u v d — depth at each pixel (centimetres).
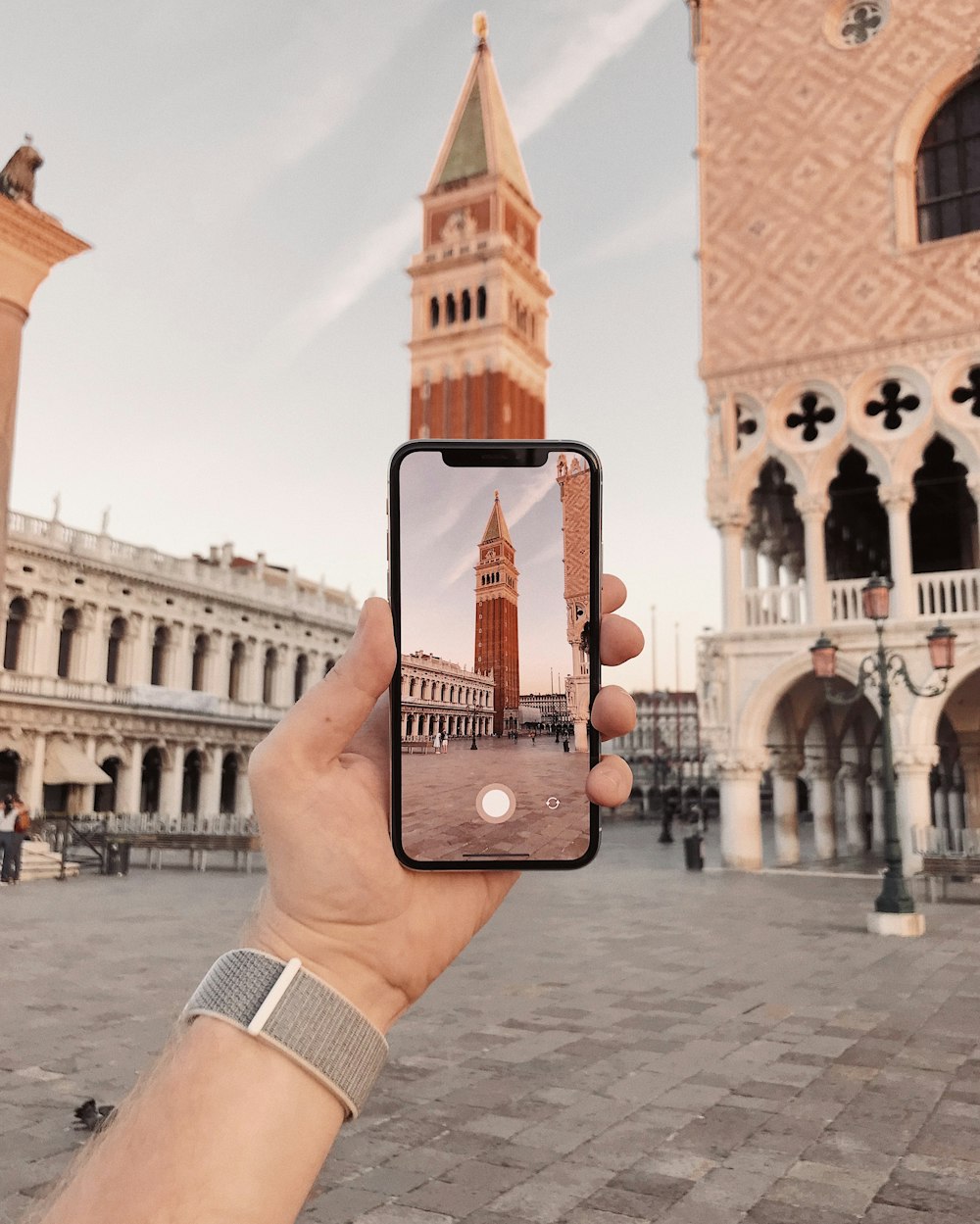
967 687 2791
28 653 4684
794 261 2769
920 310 2580
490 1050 911
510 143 7850
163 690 5288
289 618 6378
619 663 213
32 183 1036
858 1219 560
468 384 7238
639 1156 652
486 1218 559
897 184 2659
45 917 1809
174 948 1458
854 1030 983
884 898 1630
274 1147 135
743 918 1812
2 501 1005
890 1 2745
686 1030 984
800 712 2920
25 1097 756
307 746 168
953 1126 710
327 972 156
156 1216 127
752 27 2941
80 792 4897
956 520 3344
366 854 163
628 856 3575
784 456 2698
